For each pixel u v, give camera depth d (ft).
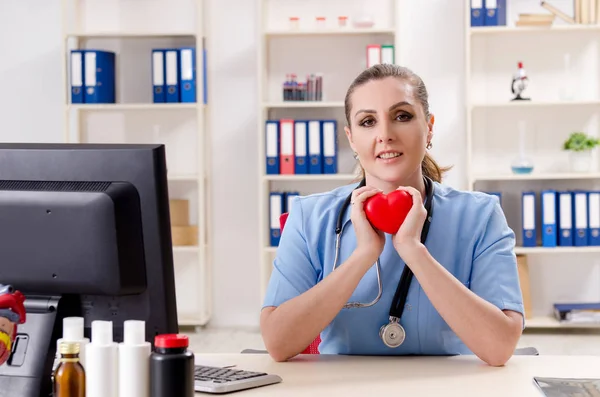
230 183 17.37
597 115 16.89
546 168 17.03
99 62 16.65
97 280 4.78
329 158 16.43
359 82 5.98
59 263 4.81
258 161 16.78
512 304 5.99
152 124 17.52
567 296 17.12
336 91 17.20
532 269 17.16
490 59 16.98
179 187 17.56
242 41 17.21
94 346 4.42
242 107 17.29
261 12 16.53
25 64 17.52
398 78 5.89
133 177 4.78
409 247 5.61
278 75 17.28
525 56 16.93
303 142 16.40
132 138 17.56
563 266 17.12
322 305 5.79
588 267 17.08
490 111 17.03
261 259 16.42
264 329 6.03
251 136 17.30
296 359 6.05
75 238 4.77
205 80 17.16
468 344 5.72
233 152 17.33
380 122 5.84
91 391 4.41
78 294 4.90
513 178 16.25
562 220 16.34
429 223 6.18
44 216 4.80
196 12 17.26
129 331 4.42
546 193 16.37
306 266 6.36
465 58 16.76
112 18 17.46
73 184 4.83
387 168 5.89
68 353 4.41
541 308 17.16
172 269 4.93
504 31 16.37
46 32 17.48
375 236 5.70
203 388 5.09
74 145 4.90
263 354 6.28
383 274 6.08
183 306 17.63
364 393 5.03
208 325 17.51
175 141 17.52
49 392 4.87
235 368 5.72
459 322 5.66
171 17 17.40
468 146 16.43
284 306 5.93
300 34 16.78
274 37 17.20
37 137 17.58
